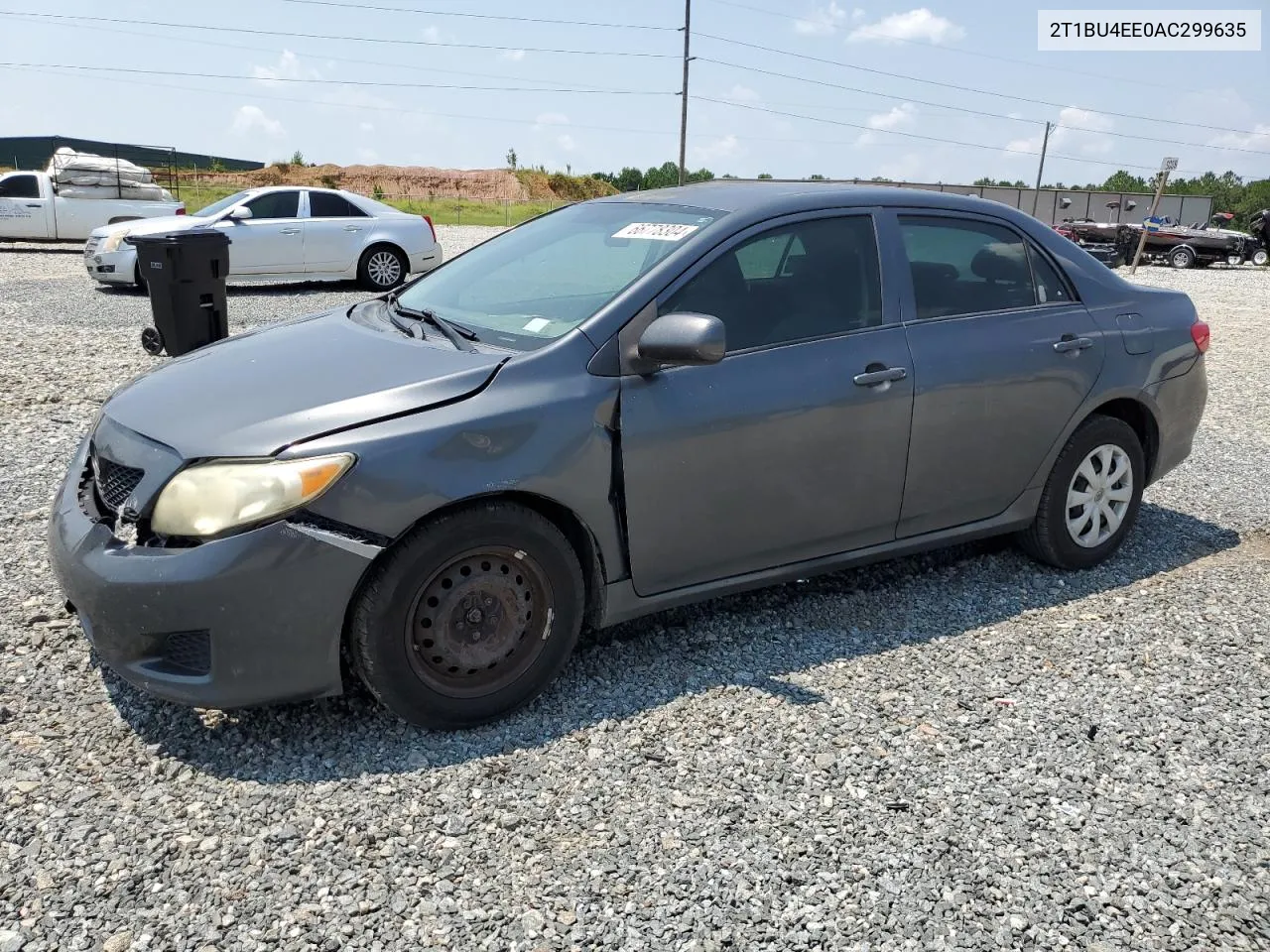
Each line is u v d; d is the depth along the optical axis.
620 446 3.25
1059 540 4.47
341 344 3.51
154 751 3.00
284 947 2.29
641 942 2.35
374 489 2.86
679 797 2.87
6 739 3.02
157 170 46.06
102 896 2.42
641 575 3.43
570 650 3.34
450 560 3.02
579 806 2.82
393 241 14.95
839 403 3.65
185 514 2.82
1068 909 2.50
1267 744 3.25
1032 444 4.25
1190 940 2.42
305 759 2.99
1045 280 4.38
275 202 14.41
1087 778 3.04
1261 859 2.71
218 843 2.62
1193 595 4.39
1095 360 4.36
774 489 3.60
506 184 79.19
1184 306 4.82
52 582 4.08
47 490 5.20
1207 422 7.98
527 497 3.17
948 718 3.34
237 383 3.23
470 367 3.16
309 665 2.91
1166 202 40.56
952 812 2.85
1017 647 3.86
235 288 15.16
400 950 2.29
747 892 2.52
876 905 2.49
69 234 19.48
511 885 2.51
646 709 3.34
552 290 3.64
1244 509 5.63
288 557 2.79
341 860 2.57
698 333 3.08
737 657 3.70
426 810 2.78
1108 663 3.75
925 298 3.98
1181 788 3.01
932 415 3.90
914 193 4.12
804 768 3.03
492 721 3.21
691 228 3.65
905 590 4.35
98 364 8.40
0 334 9.66
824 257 3.79
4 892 2.42
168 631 2.82
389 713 3.26
